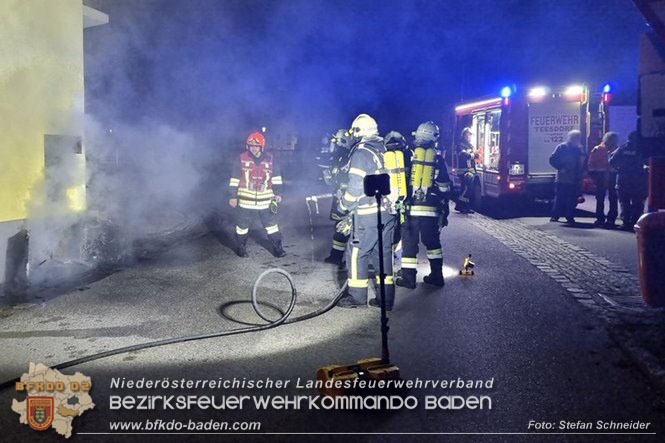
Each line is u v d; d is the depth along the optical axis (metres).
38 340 5.24
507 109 13.61
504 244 10.19
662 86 5.67
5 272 6.90
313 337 5.33
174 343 5.14
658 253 6.00
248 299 6.60
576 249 9.69
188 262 8.60
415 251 7.08
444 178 7.34
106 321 5.78
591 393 4.15
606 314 5.93
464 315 6.01
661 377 4.20
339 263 8.52
